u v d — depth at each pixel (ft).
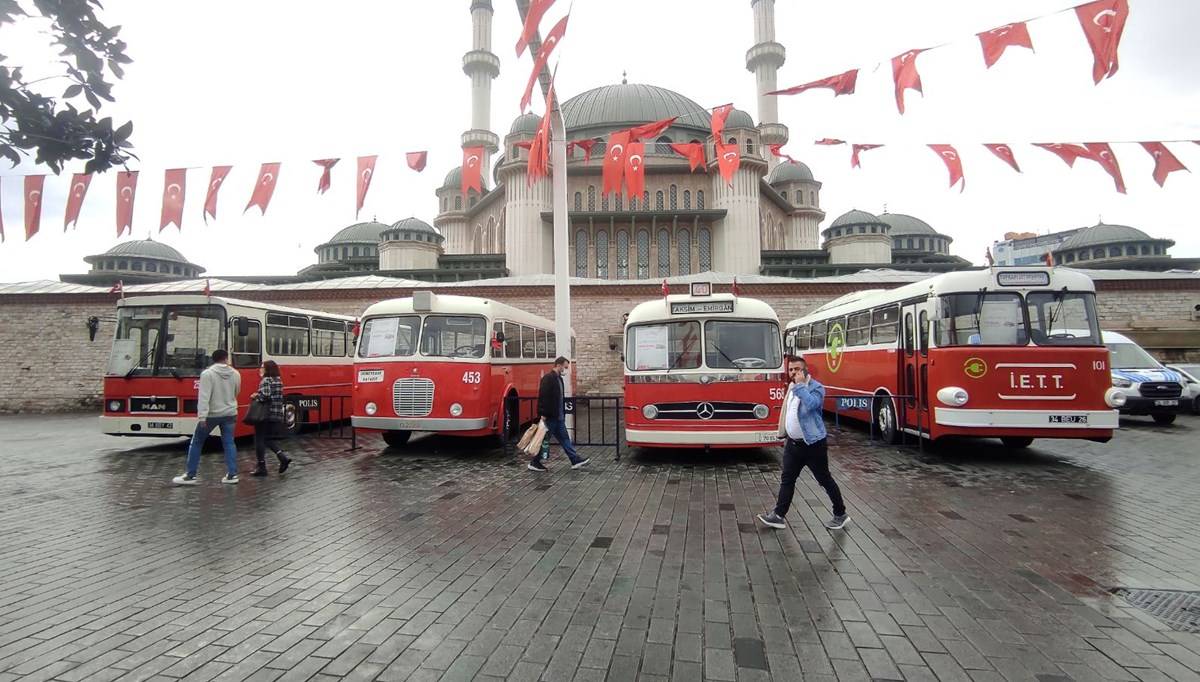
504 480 28.89
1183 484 27.22
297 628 12.86
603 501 24.47
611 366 76.33
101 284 164.86
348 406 55.47
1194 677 10.73
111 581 15.72
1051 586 15.12
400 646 12.01
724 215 159.63
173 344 39.09
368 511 23.07
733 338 32.60
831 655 11.56
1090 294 32.12
